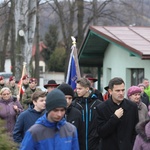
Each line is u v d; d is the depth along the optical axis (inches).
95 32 795.4
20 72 917.8
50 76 2711.6
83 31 1625.2
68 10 1704.0
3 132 245.4
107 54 894.4
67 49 1694.1
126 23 1605.6
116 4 1614.2
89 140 370.6
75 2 1636.3
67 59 1691.7
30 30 926.4
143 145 271.4
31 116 366.6
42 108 366.0
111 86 335.6
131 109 335.9
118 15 1637.6
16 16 922.1
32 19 927.0
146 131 270.2
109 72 905.5
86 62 959.6
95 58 943.7
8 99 478.0
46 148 239.5
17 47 920.9
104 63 919.7
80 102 379.2
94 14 1635.1
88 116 374.0
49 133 240.8
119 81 332.8
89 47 882.8
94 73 2116.1
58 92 238.7
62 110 238.8
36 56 1913.1
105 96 552.7
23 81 696.4
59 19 1722.4
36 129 240.5
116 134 334.3
